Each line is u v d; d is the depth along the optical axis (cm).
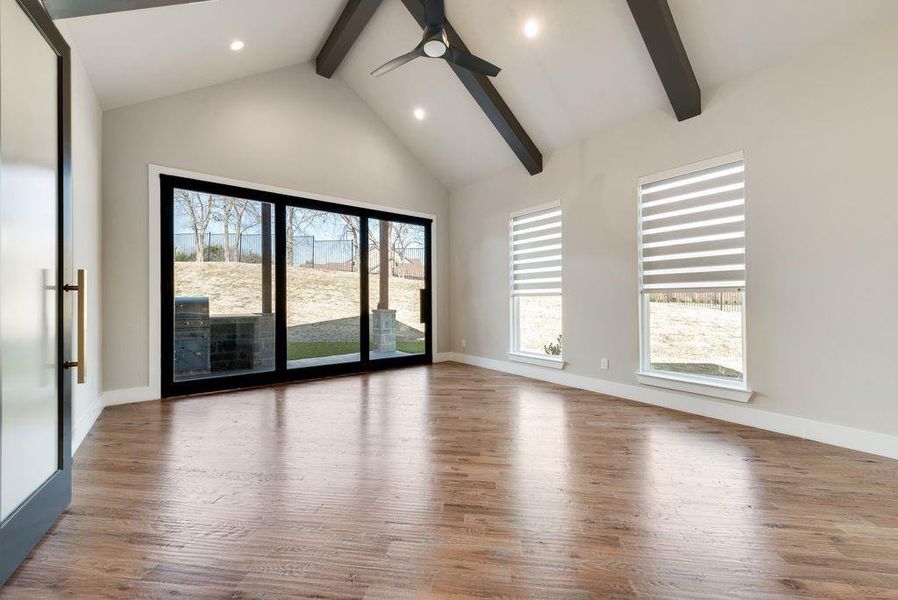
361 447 283
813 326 296
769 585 147
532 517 192
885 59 263
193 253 441
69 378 198
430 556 163
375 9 438
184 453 271
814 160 294
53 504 181
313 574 152
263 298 489
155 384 413
